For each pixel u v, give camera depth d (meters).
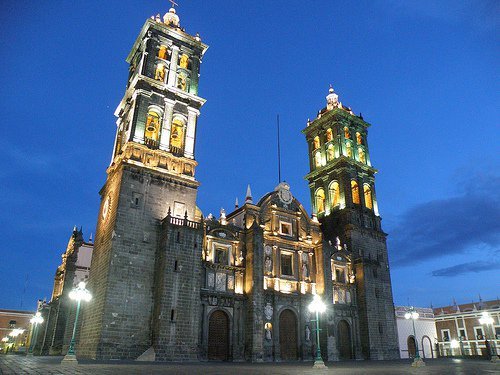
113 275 43.44
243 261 53.66
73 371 23.69
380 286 65.31
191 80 59.72
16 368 25.47
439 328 83.75
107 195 52.31
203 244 51.06
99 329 41.28
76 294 34.62
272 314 53.06
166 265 44.97
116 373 22.83
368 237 68.94
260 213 58.47
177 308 44.03
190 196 52.06
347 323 60.62
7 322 116.31
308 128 82.19
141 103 53.19
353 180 72.81
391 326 63.97
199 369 29.30
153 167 50.84
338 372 28.08
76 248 69.19
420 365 36.03
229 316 49.69
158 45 59.06
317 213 75.19
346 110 79.50
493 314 77.06
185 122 56.41
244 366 36.09
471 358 63.94
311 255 60.81
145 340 42.84
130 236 46.00
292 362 47.97
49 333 67.12
